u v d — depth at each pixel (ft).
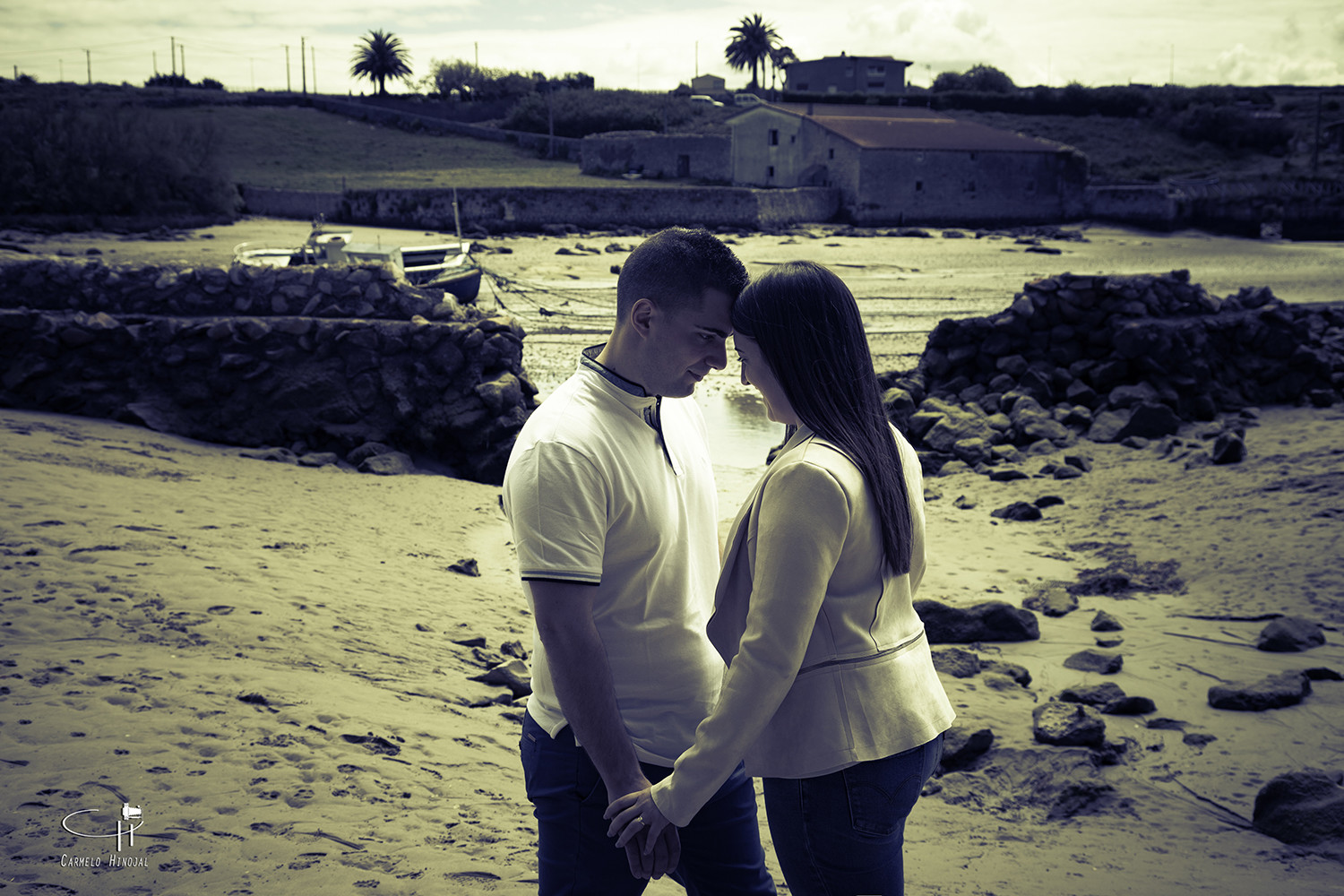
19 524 22.40
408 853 10.54
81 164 168.45
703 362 7.11
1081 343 46.44
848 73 335.47
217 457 38.60
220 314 46.26
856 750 6.18
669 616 7.27
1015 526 31.32
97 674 14.75
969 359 48.26
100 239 151.74
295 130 274.16
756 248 155.43
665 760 7.21
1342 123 291.99
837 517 5.99
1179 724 16.05
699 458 8.04
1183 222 197.16
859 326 6.60
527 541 6.48
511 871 10.26
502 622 22.41
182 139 182.60
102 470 31.50
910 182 196.24
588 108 283.38
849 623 6.34
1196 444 37.40
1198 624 21.20
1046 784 14.05
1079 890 10.82
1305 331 44.45
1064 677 18.75
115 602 18.38
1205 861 11.65
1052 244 169.78
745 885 7.45
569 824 7.06
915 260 142.61
